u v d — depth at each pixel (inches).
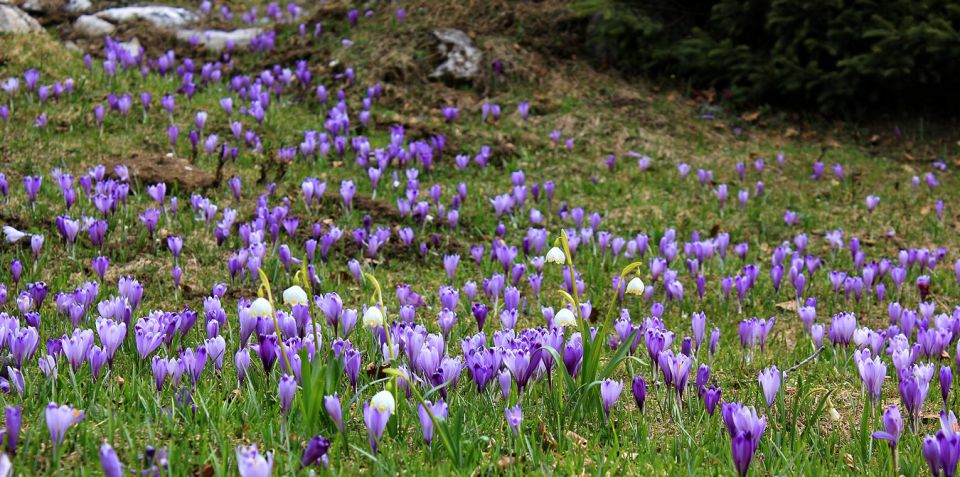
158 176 312.3
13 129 341.4
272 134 380.5
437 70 452.4
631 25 461.1
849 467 149.5
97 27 501.7
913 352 178.2
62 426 121.2
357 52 463.8
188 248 264.4
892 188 384.2
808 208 358.0
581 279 256.5
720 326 239.3
